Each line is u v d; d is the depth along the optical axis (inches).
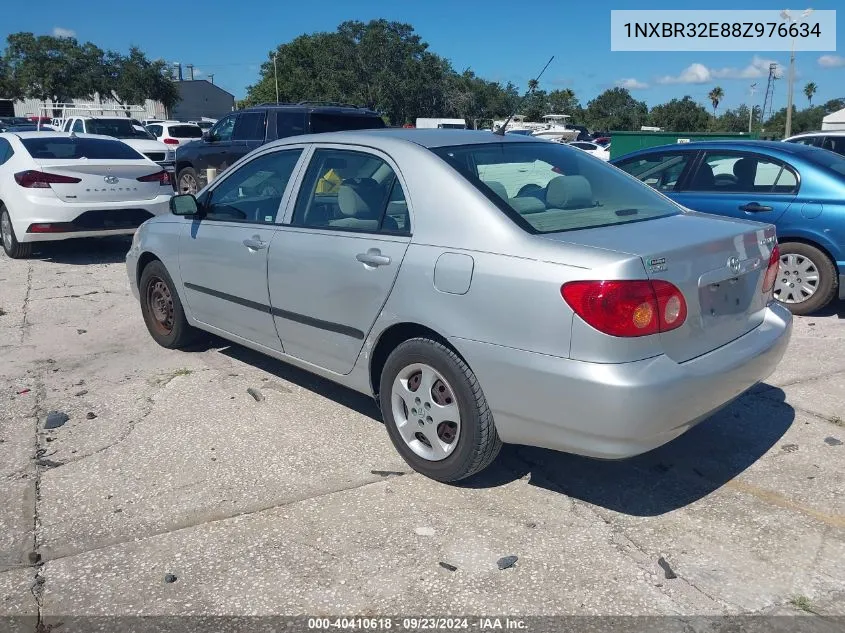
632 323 122.4
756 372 145.4
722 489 151.9
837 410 188.9
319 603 118.5
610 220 149.0
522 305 129.9
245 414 189.8
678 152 294.7
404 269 147.4
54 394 205.3
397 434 158.9
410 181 152.9
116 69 2226.9
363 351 161.2
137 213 388.8
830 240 257.1
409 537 135.8
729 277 140.4
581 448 129.6
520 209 142.4
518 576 124.5
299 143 185.9
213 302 207.3
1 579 125.0
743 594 119.6
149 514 144.1
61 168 369.1
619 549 132.0
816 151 275.9
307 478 157.5
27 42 2127.2
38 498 150.4
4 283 340.2
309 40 2805.1
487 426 141.8
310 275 168.9
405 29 2267.5
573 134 1433.3
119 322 274.5
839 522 139.0
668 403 125.1
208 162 569.6
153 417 188.9
